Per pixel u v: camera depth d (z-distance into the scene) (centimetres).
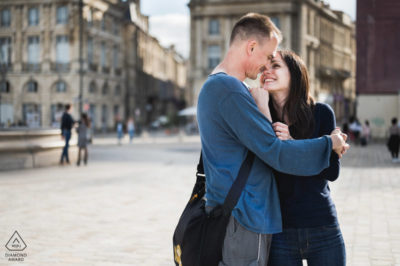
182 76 11775
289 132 243
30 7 4956
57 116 3067
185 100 10869
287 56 244
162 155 2128
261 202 217
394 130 1745
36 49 4984
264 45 223
